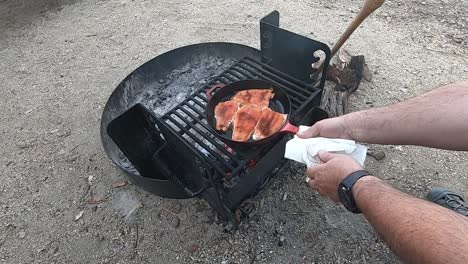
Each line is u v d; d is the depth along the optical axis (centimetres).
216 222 162
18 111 227
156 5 300
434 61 223
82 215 172
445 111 99
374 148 183
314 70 172
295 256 150
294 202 166
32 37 282
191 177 145
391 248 78
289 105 150
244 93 156
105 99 229
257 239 156
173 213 167
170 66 217
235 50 211
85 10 304
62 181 187
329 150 117
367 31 248
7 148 206
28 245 165
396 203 82
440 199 153
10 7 312
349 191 97
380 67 224
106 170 188
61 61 259
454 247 64
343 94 188
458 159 176
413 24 249
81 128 212
